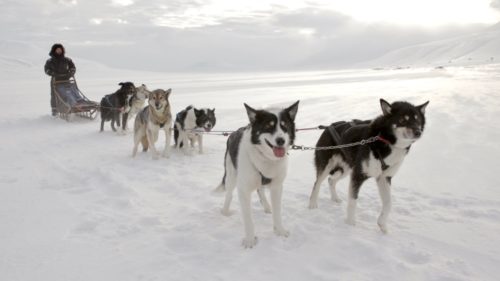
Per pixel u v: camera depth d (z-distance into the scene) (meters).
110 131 10.79
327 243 3.71
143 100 10.48
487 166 5.89
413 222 4.22
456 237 3.83
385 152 3.87
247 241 3.71
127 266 3.30
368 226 4.14
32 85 35.06
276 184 3.91
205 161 7.31
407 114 3.79
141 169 6.73
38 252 3.54
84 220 4.26
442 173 5.75
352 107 12.19
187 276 3.14
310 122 10.16
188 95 19.97
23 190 5.41
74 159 7.43
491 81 19.36
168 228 4.12
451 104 11.06
